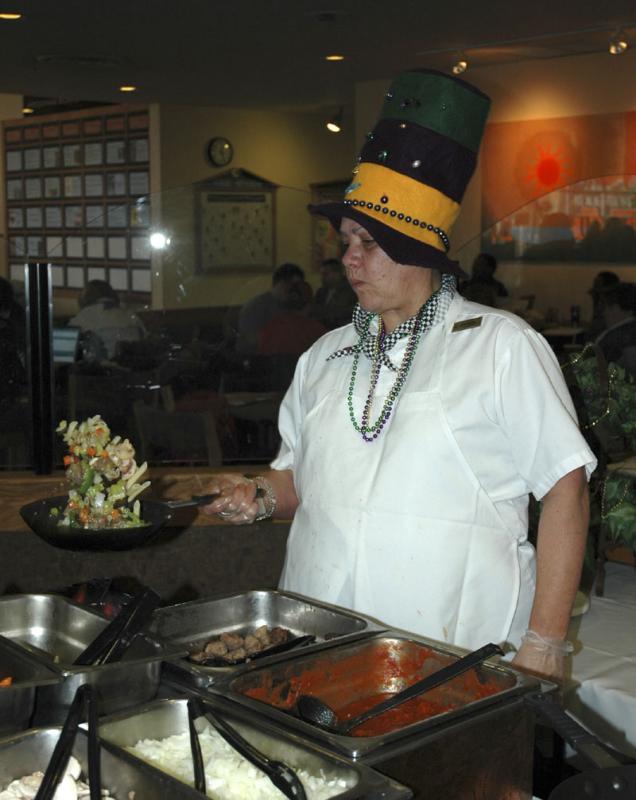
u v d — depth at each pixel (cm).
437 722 102
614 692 148
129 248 248
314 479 151
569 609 134
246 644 133
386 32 502
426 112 141
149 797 95
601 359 189
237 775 100
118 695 114
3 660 119
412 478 141
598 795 94
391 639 126
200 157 762
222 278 257
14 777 101
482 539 140
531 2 439
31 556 234
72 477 150
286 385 254
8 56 555
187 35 500
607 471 185
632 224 387
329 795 94
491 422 140
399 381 145
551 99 609
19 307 230
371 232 138
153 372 244
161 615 137
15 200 754
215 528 242
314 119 816
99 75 616
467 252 301
